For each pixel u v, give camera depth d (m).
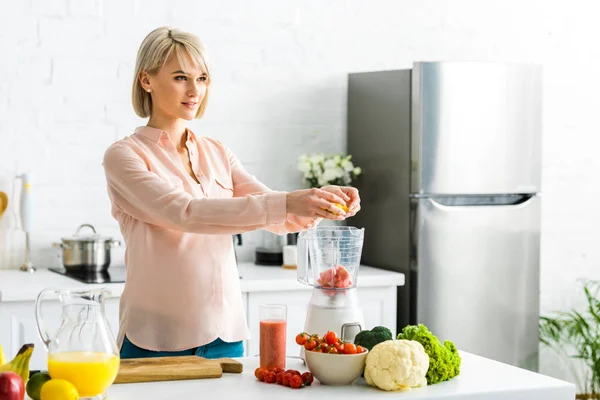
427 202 4.19
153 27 4.34
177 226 2.38
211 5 4.43
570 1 5.11
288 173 4.61
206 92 2.70
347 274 2.44
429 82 4.16
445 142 4.19
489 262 4.30
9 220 4.16
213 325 2.57
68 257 4.00
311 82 4.64
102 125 4.28
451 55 4.89
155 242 2.55
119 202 2.57
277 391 2.13
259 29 4.53
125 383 2.18
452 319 4.25
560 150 5.11
